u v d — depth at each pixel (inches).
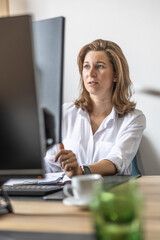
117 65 80.6
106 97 82.0
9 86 36.4
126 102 81.4
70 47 140.3
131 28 132.3
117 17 133.9
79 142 82.2
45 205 41.6
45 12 143.8
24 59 35.8
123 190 23.1
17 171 36.7
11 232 31.2
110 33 135.0
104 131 81.1
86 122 83.0
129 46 132.5
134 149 76.8
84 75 82.1
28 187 50.5
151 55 130.2
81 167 64.6
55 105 45.4
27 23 35.6
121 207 22.5
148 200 41.1
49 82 45.5
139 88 130.0
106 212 22.5
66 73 140.6
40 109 36.0
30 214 37.5
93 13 136.9
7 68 36.4
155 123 128.6
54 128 45.6
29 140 36.2
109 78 81.0
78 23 139.2
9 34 36.2
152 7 129.6
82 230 30.6
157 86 129.4
